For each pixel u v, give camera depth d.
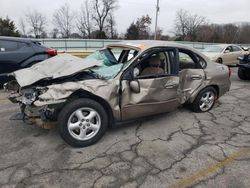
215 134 3.90
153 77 3.71
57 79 3.39
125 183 2.66
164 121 4.36
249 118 4.66
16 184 2.61
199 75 4.50
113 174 2.81
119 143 3.52
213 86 4.83
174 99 4.05
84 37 54.00
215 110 5.05
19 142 3.51
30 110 3.26
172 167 2.96
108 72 3.61
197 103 4.69
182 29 60.44
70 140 3.26
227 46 13.27
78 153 3.23
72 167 2.93
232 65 13.46
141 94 3.60
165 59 3.96
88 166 2.95
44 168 2.90
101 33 52.59
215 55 12.51
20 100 3.38
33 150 3.30
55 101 2.97
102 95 3.28
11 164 2.97
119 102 3.49
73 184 2.63
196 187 2.62
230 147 3.48
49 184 2.62
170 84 3.89
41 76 3.43
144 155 3.22
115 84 3.40
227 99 5.98
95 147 3.39
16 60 6.60
